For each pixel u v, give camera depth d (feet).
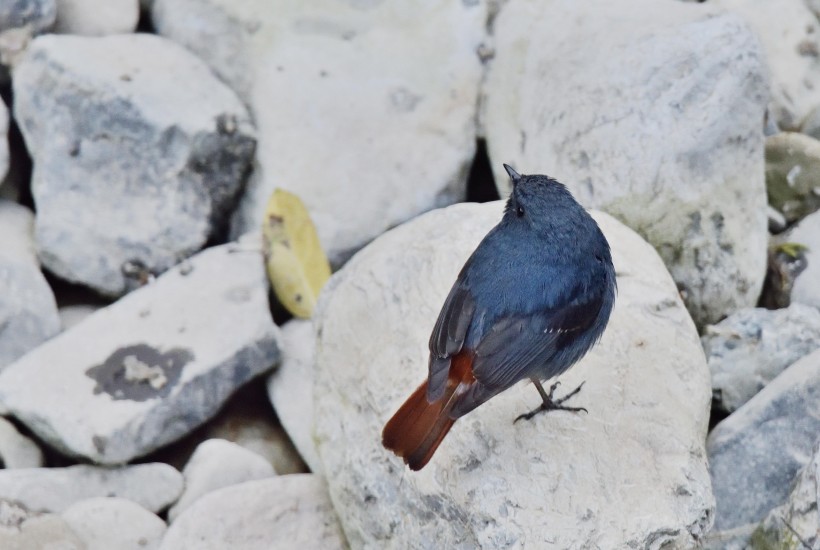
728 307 37.91
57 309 38.83
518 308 28.55
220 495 33.01
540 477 28.94
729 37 38.04
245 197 41.45
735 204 37.99
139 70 40.78
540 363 28.63
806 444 32.63
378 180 41.32
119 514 32.91
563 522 28.17
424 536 29.40
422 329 32.30
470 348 28.22
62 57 40.24
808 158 40.45
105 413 34.40
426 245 34.22
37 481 33.63
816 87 43.32
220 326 36.83
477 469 29.17
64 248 39.52
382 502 30.35
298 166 40.98
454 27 43.32
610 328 32.37
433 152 41.91
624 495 28.60
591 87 38.73
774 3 44.34
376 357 32.37
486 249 29.71
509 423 30.09
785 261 39.17
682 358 32.07
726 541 32.22
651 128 37.42
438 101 42.52
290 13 43.01
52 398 34.83
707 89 37.60
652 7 40.24
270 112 41.60
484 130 42.57
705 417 31.50
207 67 42.24
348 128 41.65
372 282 33.88
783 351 35.81
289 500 33.27
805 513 29.73
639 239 35.42
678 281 37.88
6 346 37.65
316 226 40.68
